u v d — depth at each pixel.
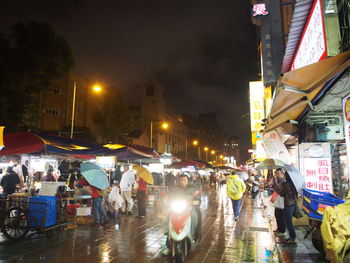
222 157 132.12
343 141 9.41
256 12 18.02
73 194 11.73
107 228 9.78
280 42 17.66
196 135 95.38
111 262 6.19
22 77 20.22
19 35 20.53
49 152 11.33
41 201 8.27
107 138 36.25
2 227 7.52
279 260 6.44
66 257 6.49
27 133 9.91
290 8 17.94
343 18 8.31
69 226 9.64
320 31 8.04
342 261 4.42
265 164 9.79
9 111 20.61
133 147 15.61
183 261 6.05
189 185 6.76
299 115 9.05
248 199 22.02
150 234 8.87
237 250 7.27
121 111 36.62
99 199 10.06
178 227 6.01
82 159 14.62
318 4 8.13
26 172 12.91
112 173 16.69
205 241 8.23
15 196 8.94
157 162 20.66
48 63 21.25
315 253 6.76
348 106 5.78
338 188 9.87
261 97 23.70
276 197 8.52
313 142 9.30
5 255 6.55
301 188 7.08
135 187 12.34
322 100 6.92
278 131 10.52
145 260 6.34
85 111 43.00
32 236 8.49
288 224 7.54
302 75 4.93
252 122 23.48
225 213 14.12
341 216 4.65
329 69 4.67
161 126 66.00
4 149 9.28
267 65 17.59
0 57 19.84
